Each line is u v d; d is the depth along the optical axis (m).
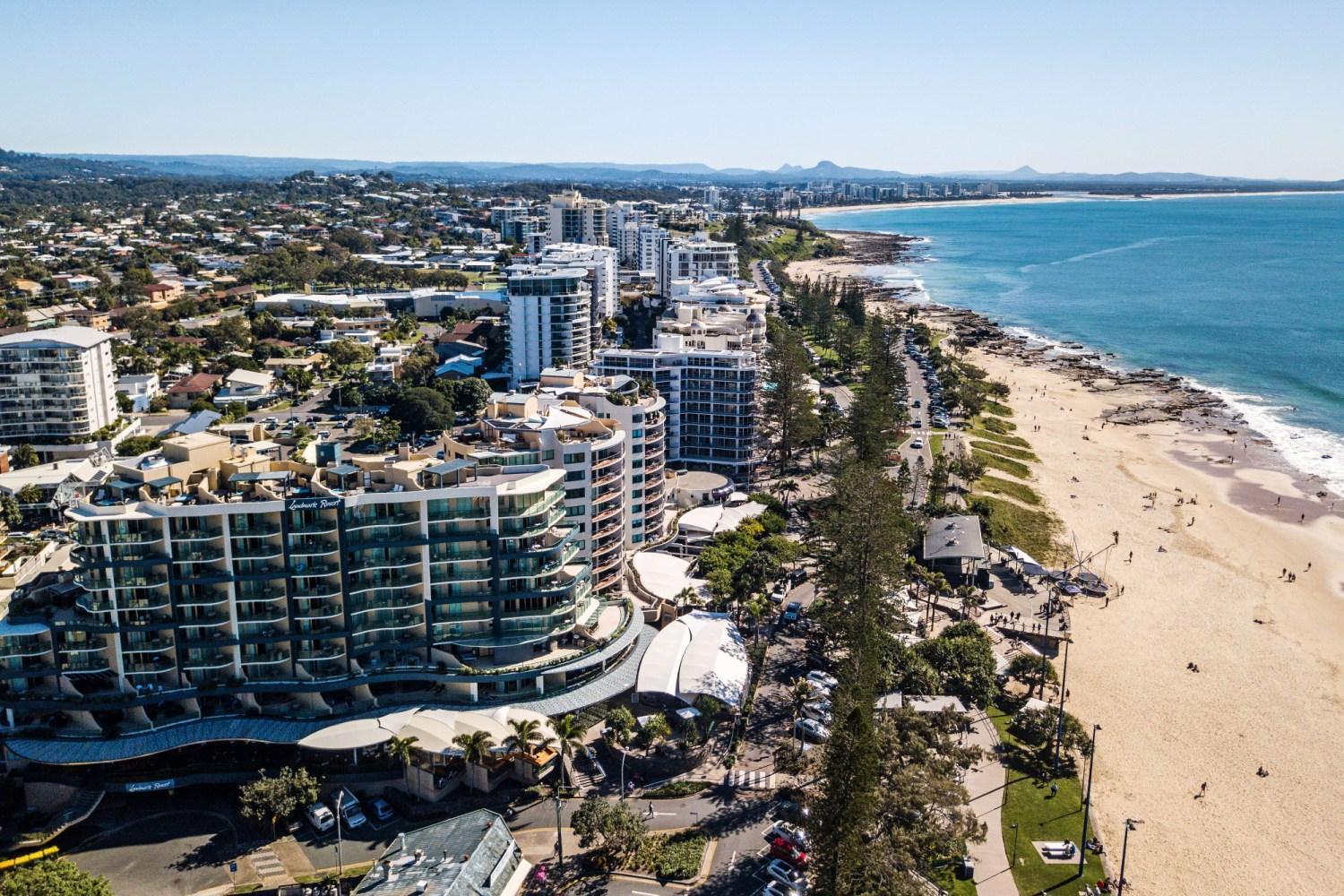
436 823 119.31
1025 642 182.38
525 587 146.50
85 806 126.50
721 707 145.12
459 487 142.00
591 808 118.44
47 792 128.88
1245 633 188.00
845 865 105.81
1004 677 165.75
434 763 131.00
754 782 134.50
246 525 134.75
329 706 140.50
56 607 137.75
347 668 141.88
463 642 144.38
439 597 143.50
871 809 107.62
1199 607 198.50
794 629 182.75
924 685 150.75
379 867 104.12
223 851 120.69
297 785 123.12
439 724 134.75
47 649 133.50
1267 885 121.19
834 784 106.50
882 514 163.38
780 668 167.00
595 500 175.75
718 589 176.50
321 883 113.88
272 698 141.25
